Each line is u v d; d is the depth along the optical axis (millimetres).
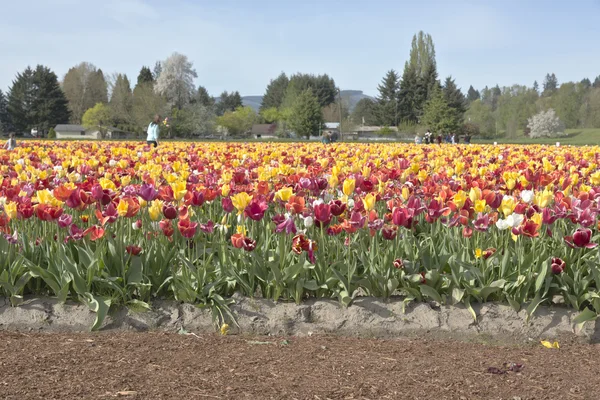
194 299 5523
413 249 6059
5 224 5598
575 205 5504
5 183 6547
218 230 6395
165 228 5703
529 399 3936
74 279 5363
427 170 10273
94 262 5332
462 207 5594
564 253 5906
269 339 5164
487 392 4027
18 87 110312
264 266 5609
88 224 6246
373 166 9523
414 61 138375
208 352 4734
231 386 4016
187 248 6070
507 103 158000
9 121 124625
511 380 4262
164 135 101938
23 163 9930
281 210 7203
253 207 5289
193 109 107375
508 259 5645
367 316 5445
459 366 4523
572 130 143500
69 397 3764
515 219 5363
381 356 4730
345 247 5949
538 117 133875
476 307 5516
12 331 5246
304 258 5500
